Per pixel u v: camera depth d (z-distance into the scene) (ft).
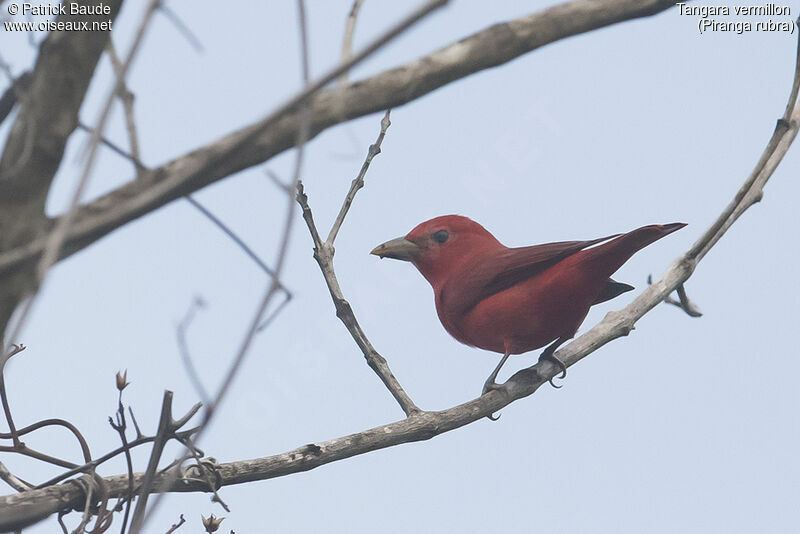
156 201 10.61
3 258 10.37
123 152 12.25
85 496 19.29
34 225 12.40
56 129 12.30
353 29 13.26
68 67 12.31
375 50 10.03
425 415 26.16
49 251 9.75
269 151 11.75
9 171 12.27
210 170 10.63
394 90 12.24
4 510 17.37
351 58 10.12
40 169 12.29
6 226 12.25
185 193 11.25
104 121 10.31
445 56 12.44
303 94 10.32
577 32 12.74
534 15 12.66
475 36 12.57
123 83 10.39
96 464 19.40
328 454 23.21
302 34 11.32
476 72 12.66
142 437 18.85
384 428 24.95
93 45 12.39
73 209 9.97
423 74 12.32
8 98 13.23
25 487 20.10
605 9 12.75
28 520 17.06
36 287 10.35
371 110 12.26
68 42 12.30
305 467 22.77
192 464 21.03
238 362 11.85
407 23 9.84
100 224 10.52
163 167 12.10
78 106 12.46
